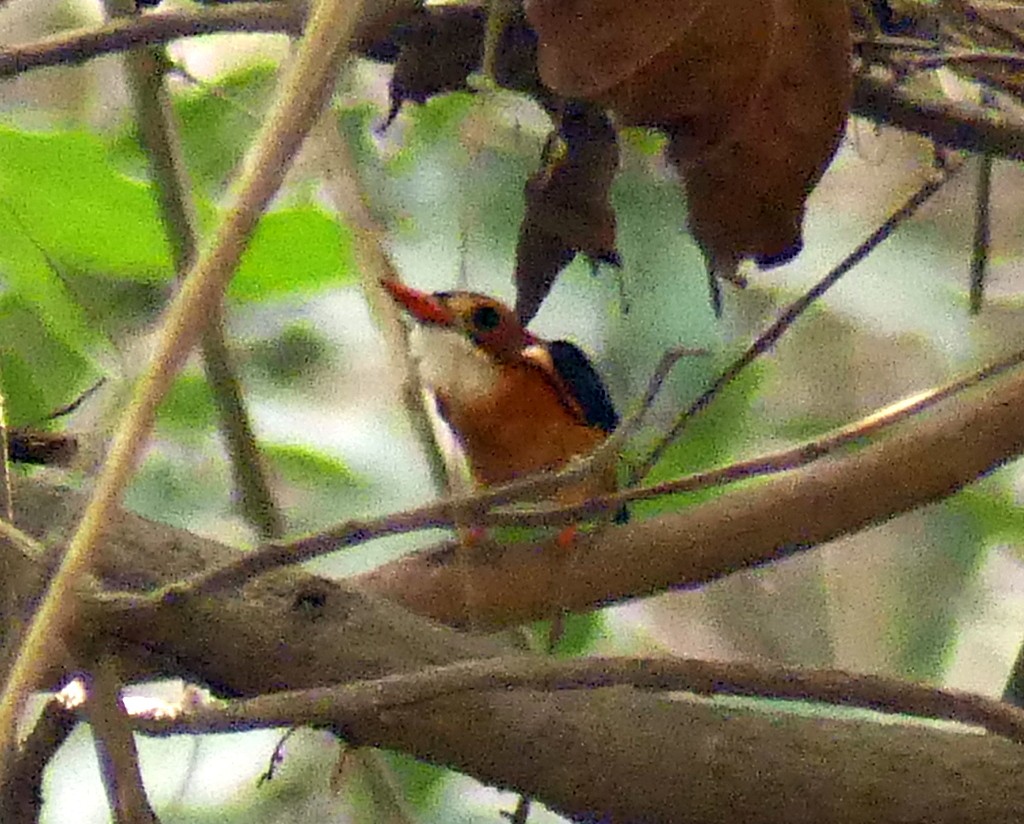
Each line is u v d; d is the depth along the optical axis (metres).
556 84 3.25
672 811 4.07
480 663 3.19
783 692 3.19
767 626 9.19
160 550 4.15
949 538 9.47
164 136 4.62
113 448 1.98
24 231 5.30
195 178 6.11
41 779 3.39
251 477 4.83
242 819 7.38
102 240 5.34
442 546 5.41
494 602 5.25
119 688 3.15
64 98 6.26
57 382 5.67
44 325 5.64
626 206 6.95
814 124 3.54
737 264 3.73
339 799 5.83
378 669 4.01
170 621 3.98
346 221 3.57
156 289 5.47
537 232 4.10
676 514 5.32
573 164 4.03
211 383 4.86
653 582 5.25
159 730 3.08
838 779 4.06
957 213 9.31
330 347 7.94
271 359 7.86
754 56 3.37
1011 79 5.00
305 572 4.16
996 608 9.73
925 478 5.20
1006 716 3.18
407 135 6.29
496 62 4.02
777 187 3.59
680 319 7.72
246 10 3.57
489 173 6.21
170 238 4.59
